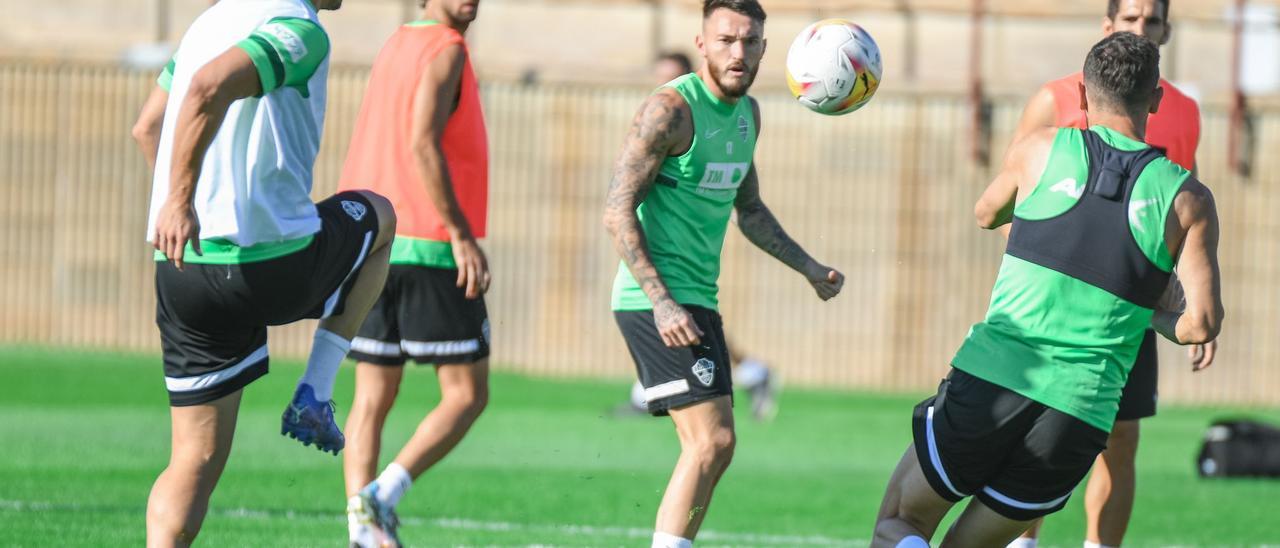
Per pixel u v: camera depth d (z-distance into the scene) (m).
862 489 33.22
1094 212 15.80
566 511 28.00
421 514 26.83
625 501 29.73
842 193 61.72
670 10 66.25
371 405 21.34
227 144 15.45
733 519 27.95
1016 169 16.52
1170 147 21.05
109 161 62.31
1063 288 15.84
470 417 20.56
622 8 66.44
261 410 46.16
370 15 64.94
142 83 62.25
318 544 21.88
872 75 19.95
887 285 61.53
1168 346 61.31
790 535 26.08
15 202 62.41
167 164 15.84
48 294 62.47
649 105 18.20
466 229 19.61
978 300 61.22
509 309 62.66
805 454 40.72
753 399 49.94
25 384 50.47
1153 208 15.65
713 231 18.80
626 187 17.98
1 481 28.20
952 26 64.31
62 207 62.44
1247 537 27.20
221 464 16.25
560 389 56.25
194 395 16.08
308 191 16.08
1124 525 20.72
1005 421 15.88
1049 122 20.81
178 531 15.77
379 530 18.52
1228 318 60.62
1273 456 36.31
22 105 62.34
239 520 24.28
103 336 62.34
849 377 61.62
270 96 15.52
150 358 59.06
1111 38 16.53
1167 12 20.84
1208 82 64.12
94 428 40.06
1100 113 16.47
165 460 33.19
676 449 40.19
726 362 18.61
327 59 15.94
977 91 60.78
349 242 16.67
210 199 15.40
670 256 18.53
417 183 20.72
